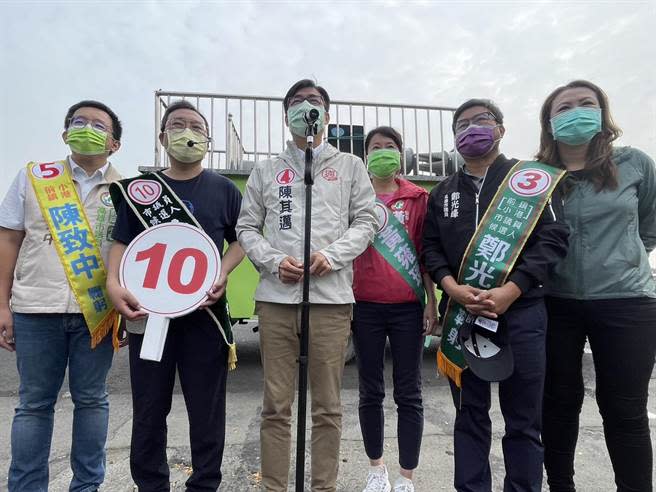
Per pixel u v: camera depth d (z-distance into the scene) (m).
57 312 1.89
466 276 1.81
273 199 1.97
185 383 1.86
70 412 3.39
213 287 1.83
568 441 1.95
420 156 5.04
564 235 1.75
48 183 2.01
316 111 1.73
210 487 1.84
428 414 3.37
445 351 1.91
